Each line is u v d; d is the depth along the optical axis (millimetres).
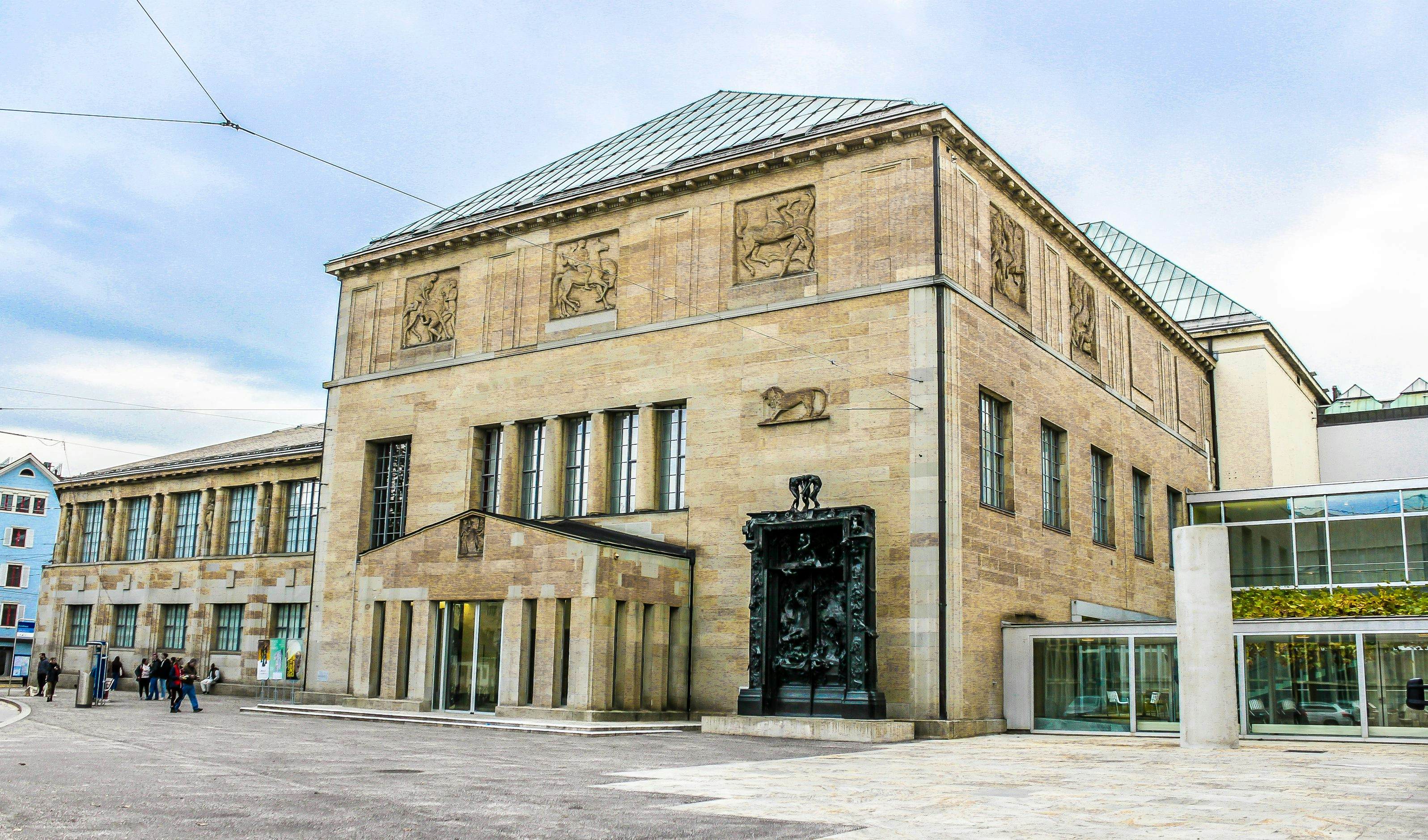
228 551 56844
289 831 12062
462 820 13148
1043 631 33312
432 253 44625
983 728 31938
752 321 36281
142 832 11789
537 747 25000
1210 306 60938
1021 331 37312
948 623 31188
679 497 37188
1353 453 70500
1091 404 42375
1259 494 49375
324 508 45469
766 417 35312
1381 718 29562
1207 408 57750
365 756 21766
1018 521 35688
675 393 37438
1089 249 42656
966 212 35188
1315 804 15430
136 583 59719
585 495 39125
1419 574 45250
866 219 34781
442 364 43219
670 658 35000
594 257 40469
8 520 92562
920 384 32719
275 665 52469
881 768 20766
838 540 32094
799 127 38625
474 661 35188
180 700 35469
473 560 35125
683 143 42625
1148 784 18188
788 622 32312
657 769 19891
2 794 14656
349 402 45812
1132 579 44250
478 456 41906
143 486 61375
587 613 32062
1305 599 40812
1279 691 31031
